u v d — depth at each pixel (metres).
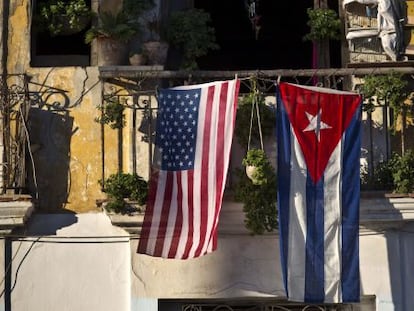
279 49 25.22
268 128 19.17
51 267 19.03
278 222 18.31
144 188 18.69
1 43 19.67
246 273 18.88
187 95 18.69
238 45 25.17
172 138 18.58
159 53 19.47
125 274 19.00
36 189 19.27
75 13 20.00
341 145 18.42
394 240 18.94
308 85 20.03
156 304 18.80
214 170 18.41
